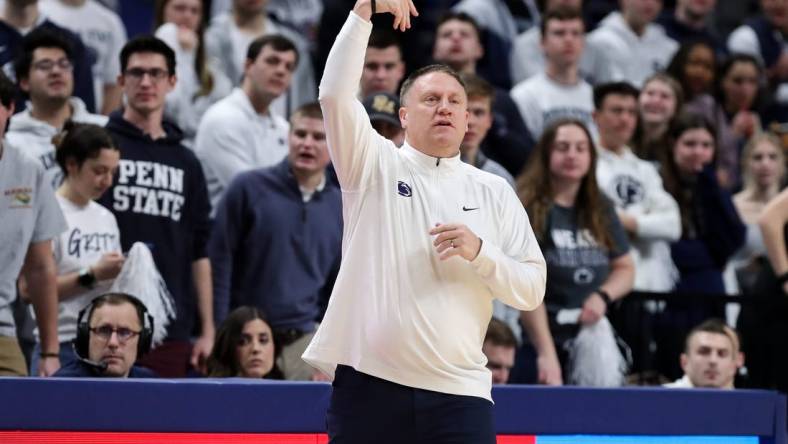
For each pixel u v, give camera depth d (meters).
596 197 18.19
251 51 19.47
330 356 10.88
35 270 15.34
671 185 20.84
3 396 11.88
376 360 10.70
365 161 10.95
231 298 17.69
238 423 12.52
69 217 16.11
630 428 13.95
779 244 18.88
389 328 10.66
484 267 10.65
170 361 16.73
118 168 16.84
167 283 16.94
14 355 14.97
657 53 26.89
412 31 25.73
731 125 26.67
